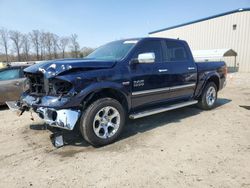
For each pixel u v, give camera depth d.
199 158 3.69
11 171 3.44
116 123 4.40
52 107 3.83
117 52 4.89
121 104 4.71
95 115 4.05
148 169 3.38
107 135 4.27
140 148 4.12
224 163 3.52
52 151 4.10
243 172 3.25
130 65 4.59
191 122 5.63
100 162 3.63
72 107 3.89
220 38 27.61
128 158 3.74
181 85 5.71
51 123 3.96
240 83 14.23
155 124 5.52
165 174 3.23
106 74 4.20
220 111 6.67
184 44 5.96
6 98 7.75
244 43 25.27
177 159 3.67
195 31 30.61
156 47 5.22
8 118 6.38
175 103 5.86
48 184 3.07
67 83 3.87
